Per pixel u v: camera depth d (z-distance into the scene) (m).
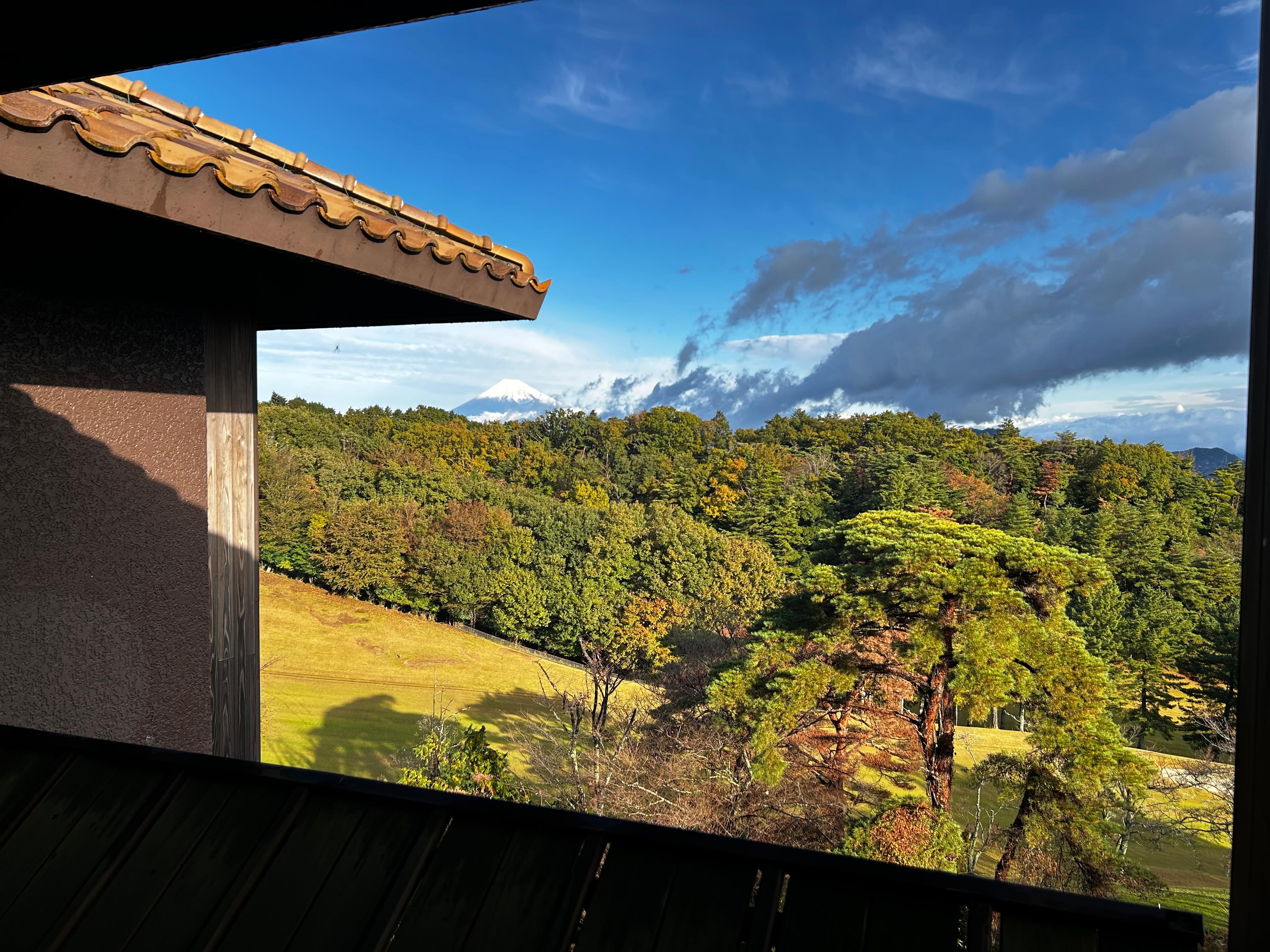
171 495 2.36
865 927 0.85
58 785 1.25
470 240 2.37
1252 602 0.66
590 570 36.09
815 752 16.69
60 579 2.07
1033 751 13.50
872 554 14.61
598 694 19.36
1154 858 16.98
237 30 0.91
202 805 1.17
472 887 0.98
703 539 35.88
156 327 2.33
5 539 1.96
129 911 1.04
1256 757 0.65
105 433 2.19
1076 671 12.80
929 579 13.44
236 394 2.63
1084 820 12.65
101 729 2.17
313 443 52.75
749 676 14.76
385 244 1.86
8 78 1.04
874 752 16.66
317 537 39.84
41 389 2.04
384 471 43.81
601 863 0.97
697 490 54.34
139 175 1.40
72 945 1.02
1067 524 41.34
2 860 1.14
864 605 14.00
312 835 1.09
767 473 49.38
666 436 67.12
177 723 2.38
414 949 0.93
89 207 1.46
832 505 48.34
